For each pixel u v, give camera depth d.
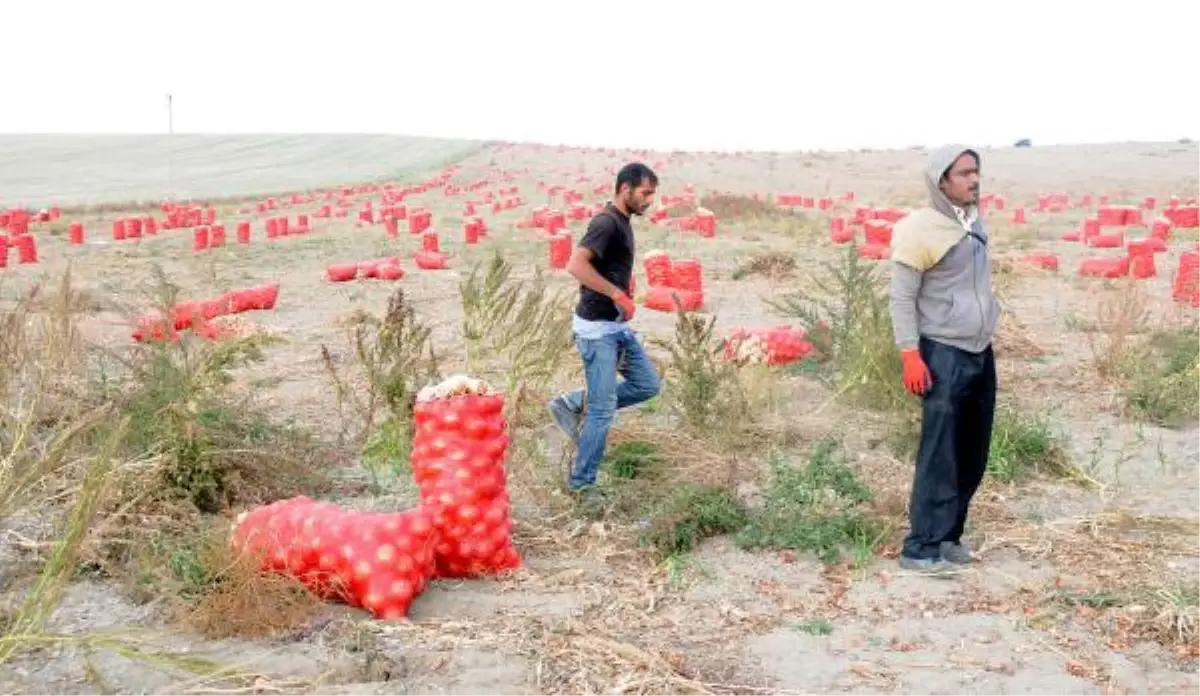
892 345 7.96
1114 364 9.41
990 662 4.25
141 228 30.67
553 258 19.42
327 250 24.52
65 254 23.42
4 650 3.85
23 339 7.00
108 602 4.74
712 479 6.04
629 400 6.44
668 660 4.27
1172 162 65.06
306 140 102.88
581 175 65.00
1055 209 38.06
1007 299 14.25
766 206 34.69
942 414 5.07
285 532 4.75
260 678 4.04
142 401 6.09
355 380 9.41
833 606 4.83
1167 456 7.14
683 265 14.12
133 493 5.34
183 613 4.55
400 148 94.75
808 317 9.80
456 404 5.05
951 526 5.18
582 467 6.14
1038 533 5.69
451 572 5.09
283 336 11.85
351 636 4.38
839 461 6.88
